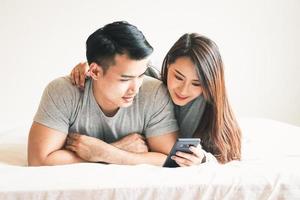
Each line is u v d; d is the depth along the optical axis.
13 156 1.15
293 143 1.32
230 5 1.95
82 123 1.11
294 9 2.01
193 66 1.05
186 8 1.91
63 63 1.83
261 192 0.92
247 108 2.05
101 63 1.02
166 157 1.11
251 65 2.02
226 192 0.91
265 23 2.00
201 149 1.08
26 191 0.85
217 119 1.11
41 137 1.05
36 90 1.82
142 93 1.12
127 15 1.86
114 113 1.11
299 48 2.04
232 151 1.15
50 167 0.97
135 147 1.12
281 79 2.05
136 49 0.99
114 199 0.87
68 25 1.81
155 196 0.89
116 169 0.97
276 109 2.08
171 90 1.10
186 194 0.90
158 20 1.89
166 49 1.91
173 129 1.14
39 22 1.78
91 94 1.08
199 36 1.09
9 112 1.81
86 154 1.07
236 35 1.98
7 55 1.77
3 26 1.75
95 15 1.83
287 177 0.94
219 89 1.08
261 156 1.20
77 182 0.88
